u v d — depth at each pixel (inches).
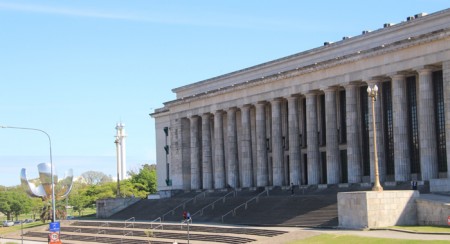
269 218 3307.1
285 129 4234.7
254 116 4488.2
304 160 4104.3
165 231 3368.6
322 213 3031.5
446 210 2463.1
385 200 2551.7
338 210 2677.2
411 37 3225.9
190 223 3636.8
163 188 5442.9
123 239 3420.3
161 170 5487.2
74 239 3838.6
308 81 3897.6
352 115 3619.6
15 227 5034.5
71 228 4333.2
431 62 3149.6
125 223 4013.3
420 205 2588.6
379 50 3412.9
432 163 3191.4
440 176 3243.1
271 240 2519.7
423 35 3164.4
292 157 4020.7
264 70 4456.2
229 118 4564.5
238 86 4416.8
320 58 4033.0
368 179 3651.6
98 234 3860.7
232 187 4500.5
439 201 2524.6
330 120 3759.8
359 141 3639.3
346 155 3816.4
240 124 4591.5
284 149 4227.4
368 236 2246.6
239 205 3764.8
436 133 3255.4
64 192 3870.6
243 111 4429.1
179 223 3614.7
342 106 3868.1
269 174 4347.9
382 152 3484.3
